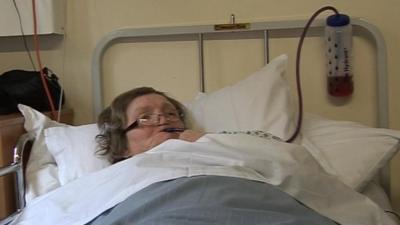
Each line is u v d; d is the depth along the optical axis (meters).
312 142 1.45
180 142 1.21
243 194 1.05
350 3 1.67
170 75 1.85
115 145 1.43
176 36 1.83
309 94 1.74
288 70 1.74
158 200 1.04
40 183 1.41
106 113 1.50
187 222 0.96
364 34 1.67
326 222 1.03
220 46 1.79
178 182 1.07
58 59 1.92
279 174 1.12
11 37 1.93
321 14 1.69
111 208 1.11
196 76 1.83
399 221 1.41
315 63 1.72
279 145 1.18
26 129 1.51
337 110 1.72
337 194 1.16
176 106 1.54
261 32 1.75
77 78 1.91
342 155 1.39
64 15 1.88
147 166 1.16
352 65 1.67
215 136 1.21
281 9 1.72
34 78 1.72
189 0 1.79
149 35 1.80
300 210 1.05
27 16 1.82
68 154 1.46
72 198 1.19
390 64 1.66
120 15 1.85
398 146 1.38
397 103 1.67
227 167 1.13
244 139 1.19
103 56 1.88
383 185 1.61
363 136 1.42
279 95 1.51
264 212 1.00
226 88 1.61
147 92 1.51
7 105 1.63
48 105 1.77
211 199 1.02
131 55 1.87
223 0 1.76
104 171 1.20
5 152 1.39
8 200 1.40
